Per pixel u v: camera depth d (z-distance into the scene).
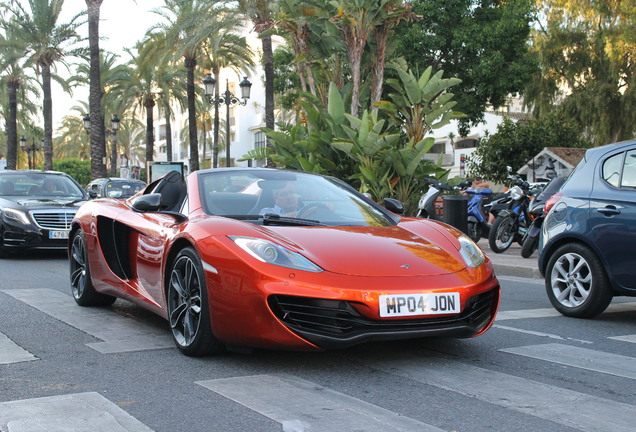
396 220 4.86
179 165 31.33
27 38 34.06
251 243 3.85
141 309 5.97
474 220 12.13
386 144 12.25
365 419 2.96
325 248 3.92
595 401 3.27
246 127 68.81
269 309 3.63
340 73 16.61
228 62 38.72
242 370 3.82
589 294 5.55
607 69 34.25
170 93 44.38
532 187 12.05
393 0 14.66
